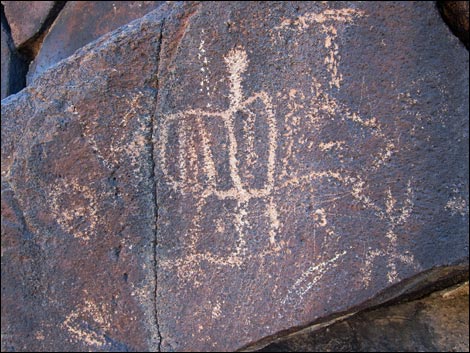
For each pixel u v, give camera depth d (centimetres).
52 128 145
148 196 143
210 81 137
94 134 143
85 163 145
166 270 145
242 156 137
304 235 134
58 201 148
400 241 130
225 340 142
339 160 132
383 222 131
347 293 133
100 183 145
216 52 136
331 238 133
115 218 146
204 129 138
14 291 155
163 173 142
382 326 166
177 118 139
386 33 130
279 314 137
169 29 138
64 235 149
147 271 146
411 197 130
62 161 146
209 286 142
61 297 153
